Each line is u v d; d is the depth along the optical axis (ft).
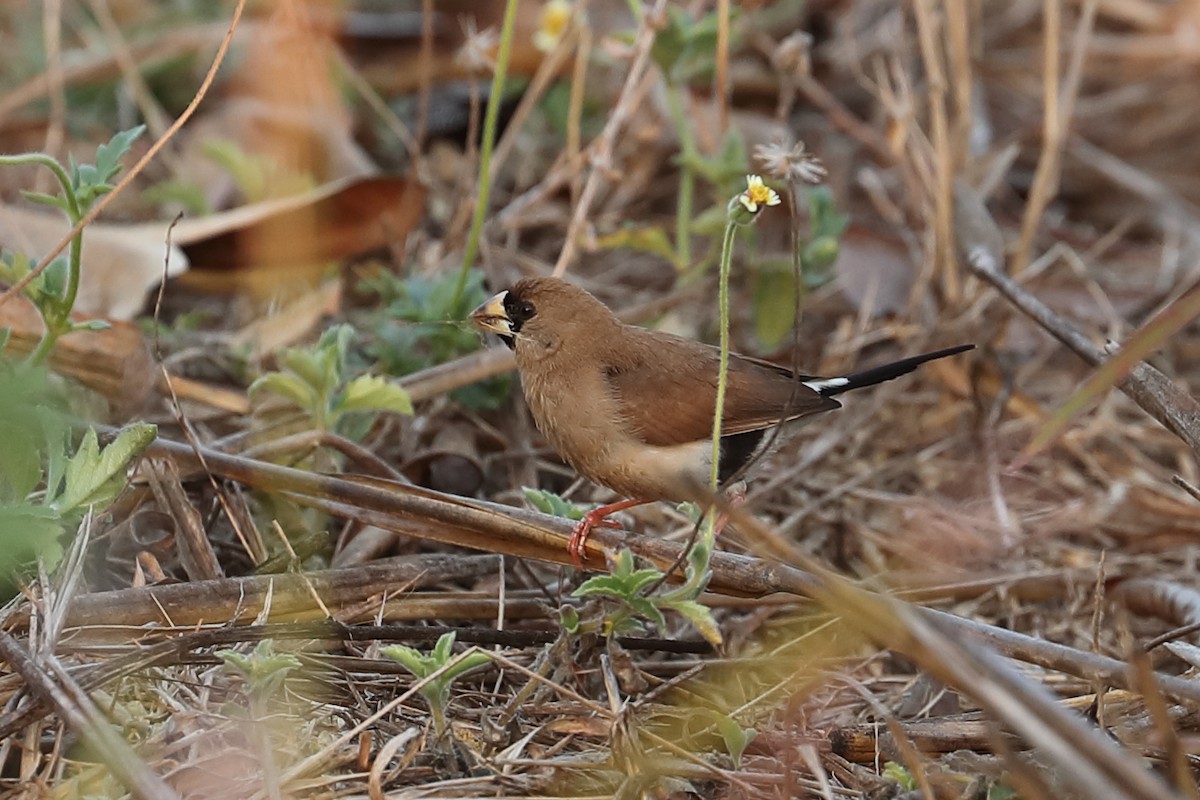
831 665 27.20
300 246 38.17
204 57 47.65
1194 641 27.35
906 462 36.42
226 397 33.35
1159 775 21.58
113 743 19.29
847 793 21.91
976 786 20.53
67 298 27.14
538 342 29.22
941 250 38.78
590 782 21.54
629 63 41.52
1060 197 50.21
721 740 23.08
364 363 36.11
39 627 22.59
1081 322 41.06
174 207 42.96
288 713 23.00
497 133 47.73
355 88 47.14
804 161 23.49
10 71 46.50
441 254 40.27
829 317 42.57
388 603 26.71
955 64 40.93
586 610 26.12
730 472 28.89
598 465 28.91
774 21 50.80
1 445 23.84
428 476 32.63
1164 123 53.62
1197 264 44.65
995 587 30.71
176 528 27.09
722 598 28.58
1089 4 41.22
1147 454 37.65
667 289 42.68
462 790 21.25
